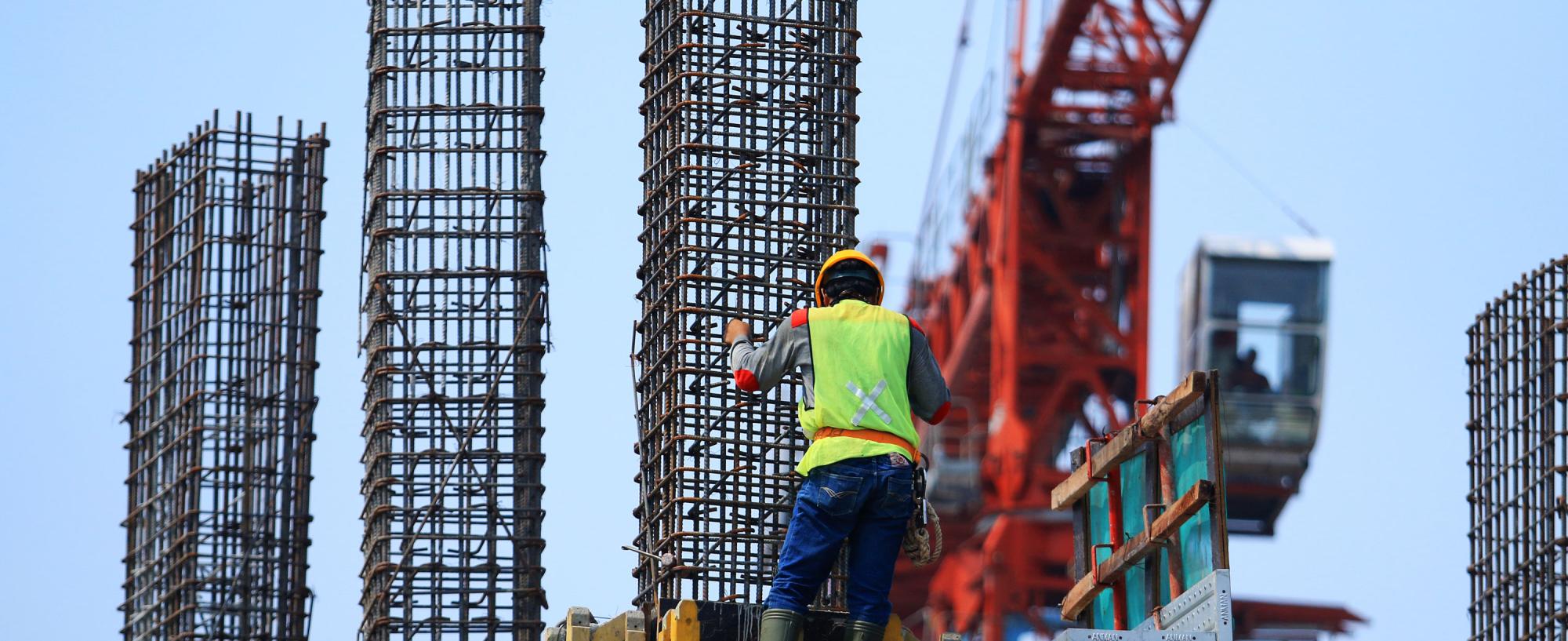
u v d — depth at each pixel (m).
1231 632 33.66
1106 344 149.50
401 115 42.00
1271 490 140.00
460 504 40.81
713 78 39.06
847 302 34.84
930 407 34.97
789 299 38.31
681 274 38.12
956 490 144.50
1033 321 150.25
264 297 41.53
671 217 38.84
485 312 41.41
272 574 40.59
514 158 41.91
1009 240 144.50
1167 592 36.47
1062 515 142.12
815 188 39.03
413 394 41.12
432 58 42.25
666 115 39.25
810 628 34.59
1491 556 48.12
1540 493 47.00
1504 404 48.34
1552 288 47.69
